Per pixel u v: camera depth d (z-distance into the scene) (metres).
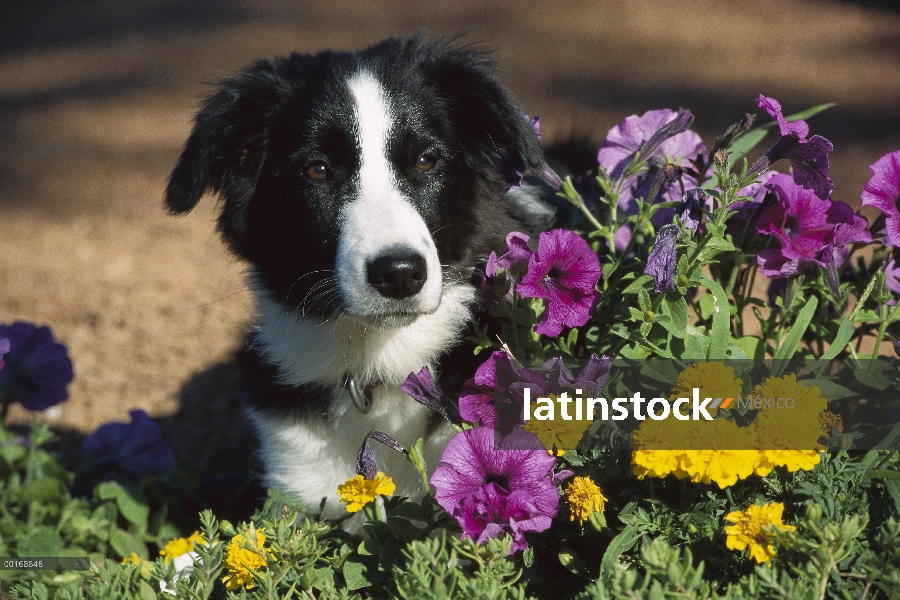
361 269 2.34
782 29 11.48
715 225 2.11
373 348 2.66
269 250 2.74
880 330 2.31
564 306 2.24
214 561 2.05
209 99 2.76
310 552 1.99
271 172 2.68
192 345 4.96
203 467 3.95
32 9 15.28
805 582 1.77
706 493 2.04
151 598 2.12
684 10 12.88
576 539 2.09
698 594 1.79
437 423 2.65
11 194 7.95
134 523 3.18
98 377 4.66
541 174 2.69
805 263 2.25
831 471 1.97
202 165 2.60
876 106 8.28
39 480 3.05
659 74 10.00
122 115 10.13
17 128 9.92
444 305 2.69
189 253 6.30
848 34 11.05
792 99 8.71
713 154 2.35
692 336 2.23
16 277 6.01
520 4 13.71
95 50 12.80
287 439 2.79
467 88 2.73
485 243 2.78
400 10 13.62
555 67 10.50
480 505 1.95
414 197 2.56
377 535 2.05
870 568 1.76
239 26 13.29
